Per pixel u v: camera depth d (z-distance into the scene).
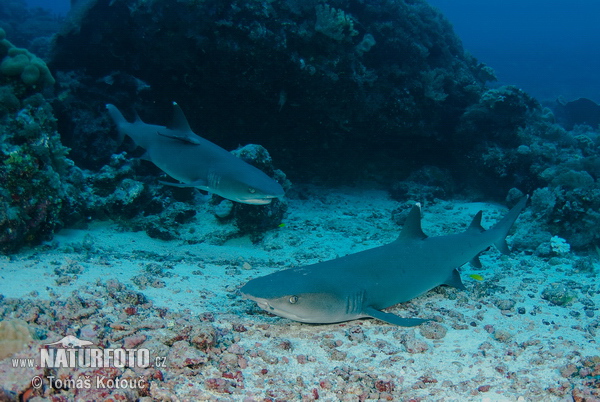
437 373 3.71
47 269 4.93
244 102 11.05
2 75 6.09
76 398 2.70
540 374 3.76
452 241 5.81
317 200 12.98
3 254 5.45
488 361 3.97
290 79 10.38
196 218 9.34
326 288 4.02
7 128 5.81
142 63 10.46
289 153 13.14
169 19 9.37
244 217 8.85
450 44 15.54
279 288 3.88
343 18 9.90
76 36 10.05
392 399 3.27
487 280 6.65
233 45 9.49
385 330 4.49
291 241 9.00
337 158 13.99
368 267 4.68
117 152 10.29
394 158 14.93
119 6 9.73
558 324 4.96
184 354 3.32
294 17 9.92
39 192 5.94
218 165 6.00
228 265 7.08
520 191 12.60
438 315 5.03
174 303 4.66
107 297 4.28
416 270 5.11
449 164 14.80
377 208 12.75
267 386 3.26
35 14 26.16
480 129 13.67
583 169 11.07
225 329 4.11
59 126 9.99
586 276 7.09
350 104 11.49
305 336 4.20
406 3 13.50
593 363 3.85
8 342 2.91
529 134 13.35
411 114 12.62
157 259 6.79
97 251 6.68
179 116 6.30
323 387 3.33
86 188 8.32
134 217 8.67
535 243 8.88
